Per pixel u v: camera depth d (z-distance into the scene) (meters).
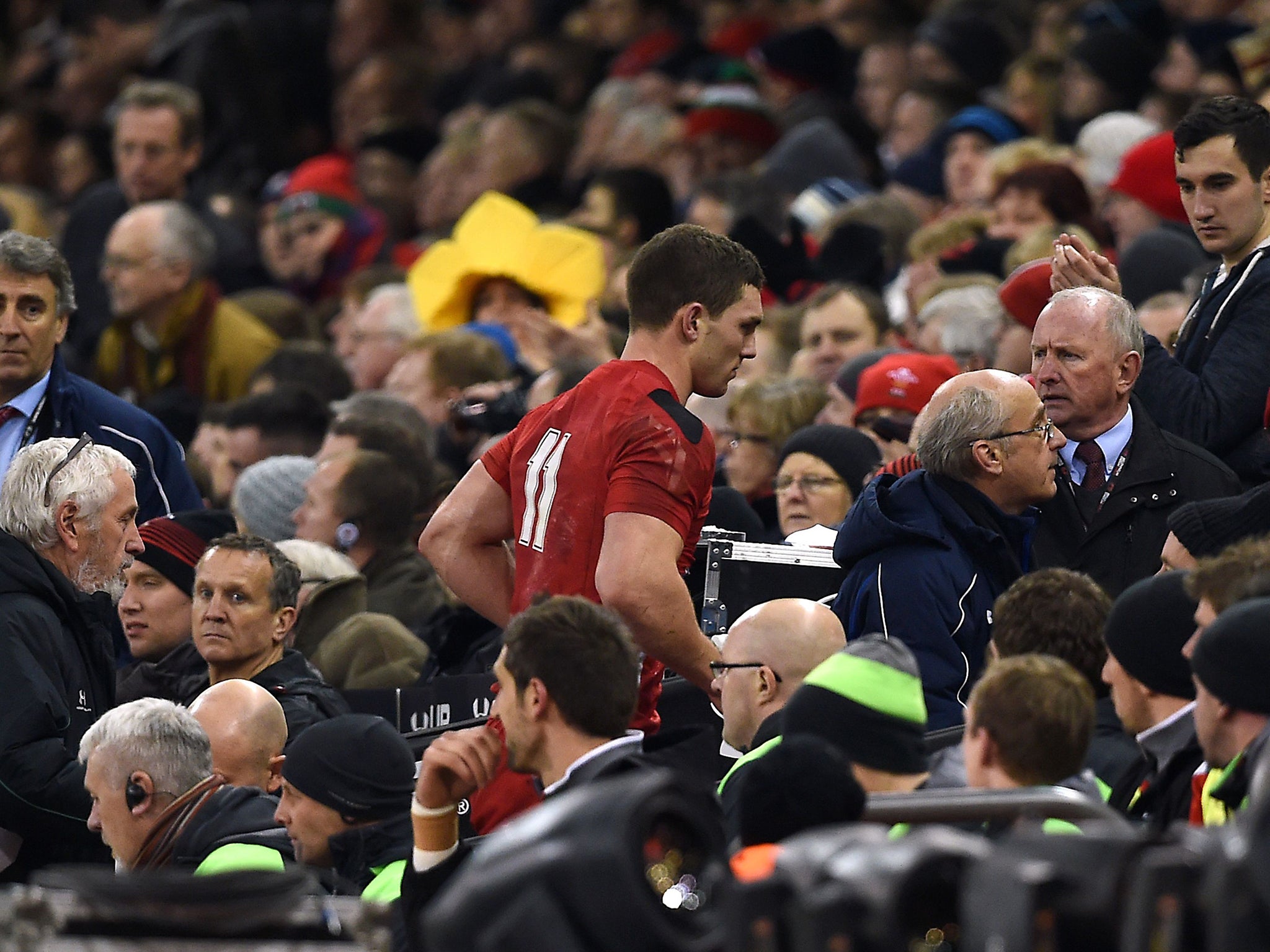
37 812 18.06
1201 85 35.03
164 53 47.28
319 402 28.30
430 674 21.86
